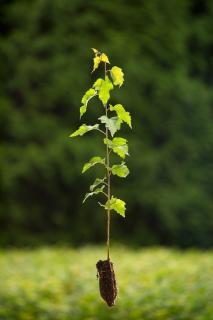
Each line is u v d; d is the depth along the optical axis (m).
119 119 3.32
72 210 19.48
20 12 20.20
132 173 19.47
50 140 19.36
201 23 21.42
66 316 8.44
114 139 3.34
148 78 19.86
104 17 20.05
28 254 14.59
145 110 19.84
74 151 19.16
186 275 10.40
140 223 19.73
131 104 19.69
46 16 20.08
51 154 19.16
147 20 20.23
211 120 20.41
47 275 10.95
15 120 19.41
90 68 19.73
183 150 19.98
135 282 9.94
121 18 20.11
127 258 13.48
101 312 8.43
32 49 19.89
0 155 19.12
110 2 20.09
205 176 20.08
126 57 19.73
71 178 19.19
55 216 19.34
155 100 19.94
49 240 19.28
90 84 19.75
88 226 19.47
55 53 19.84
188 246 19.91
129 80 19.67
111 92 19.52
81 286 9.79
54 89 19.58
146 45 20.11
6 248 19.02
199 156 20.11
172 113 20.02
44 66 19.73
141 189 19.52
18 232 19.16
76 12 20.02
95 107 19.47
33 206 19.25
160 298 8.73
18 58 19.89
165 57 20.23
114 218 19.53
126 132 19.69
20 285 9.71
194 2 21.86
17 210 19.09
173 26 20.47
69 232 19.42
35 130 19.44
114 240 19.47
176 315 8.08
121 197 19.41
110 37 19.78
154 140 20.05
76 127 19.59
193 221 19.78
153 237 19.77
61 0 19.86
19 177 19.06
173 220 19.62
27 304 8.77
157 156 19.66
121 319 8.23
